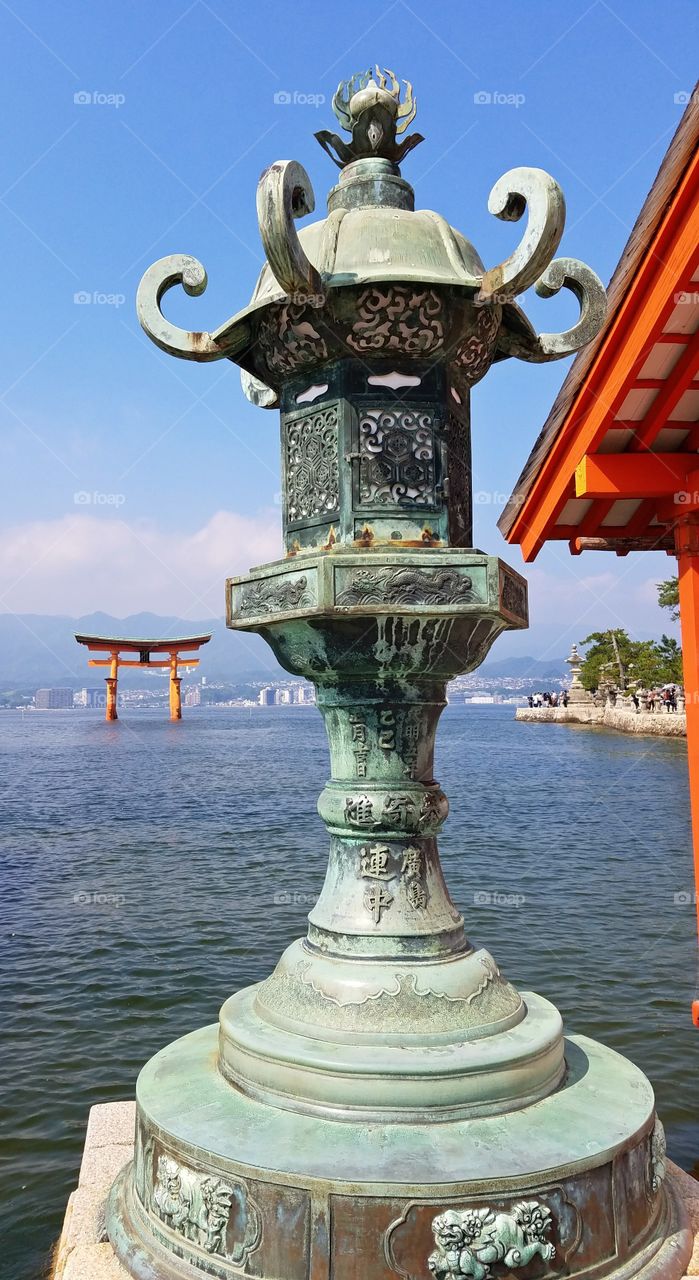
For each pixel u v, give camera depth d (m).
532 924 14.66
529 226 4.09
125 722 124.00
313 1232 3.54
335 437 4.63
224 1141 3.81
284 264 3.96
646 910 15.62
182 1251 3.81
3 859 21.23
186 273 4.83
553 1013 4.63
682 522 8.26
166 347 4.84
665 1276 3.78
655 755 49.94
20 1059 9.33
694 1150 7.28
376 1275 3.48
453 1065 3.95
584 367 7.42
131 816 29.02
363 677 4.51
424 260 4.52
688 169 6.06
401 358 4.61
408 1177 3.51
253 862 20.47
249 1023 4.48
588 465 7.85
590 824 26.23
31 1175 7.02
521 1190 3.56
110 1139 5.23
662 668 68.19
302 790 36.56
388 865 4.59
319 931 4.62
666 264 6.45
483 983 4.47
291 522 4.92
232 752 62.72
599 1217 3.72
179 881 18.39
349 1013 4.23
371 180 5.02
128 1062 9.22
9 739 83.25
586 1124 3.96
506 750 58.19
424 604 4.18
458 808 30.17
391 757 4.59
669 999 10.98
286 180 3.89
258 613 4.59
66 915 15.53
